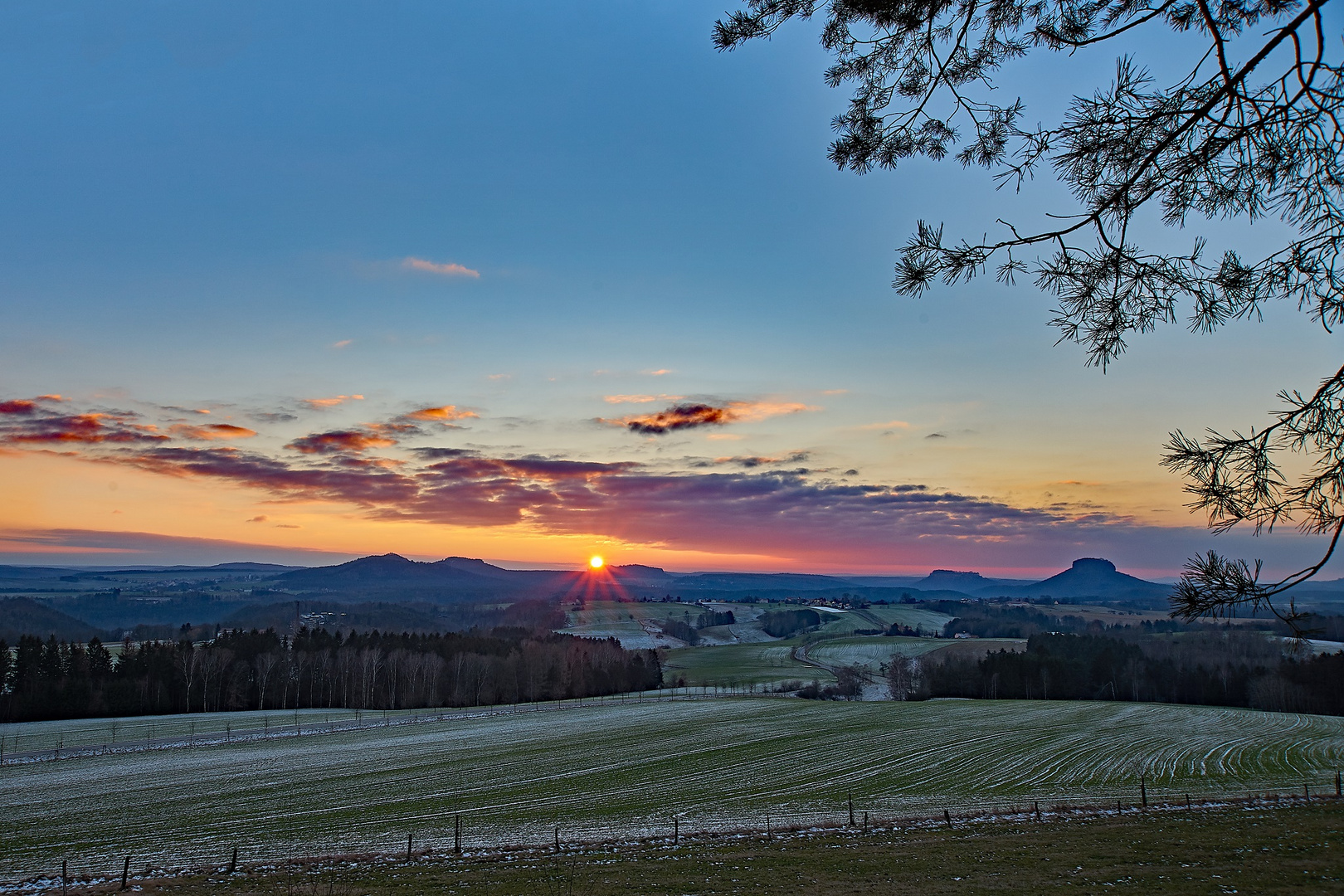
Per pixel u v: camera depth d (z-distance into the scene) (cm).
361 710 9706
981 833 2938
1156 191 692
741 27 829
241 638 11312
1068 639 11825
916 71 849
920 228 724
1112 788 4203
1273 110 613
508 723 8156
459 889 2308
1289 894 1888
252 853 3034
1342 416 536
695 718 8281
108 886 2489
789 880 2291
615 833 3275
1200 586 539
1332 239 619
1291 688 8206
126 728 7731
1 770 5375
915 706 9075
